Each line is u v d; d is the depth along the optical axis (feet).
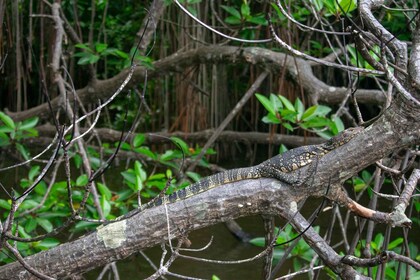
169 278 29.14
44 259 14.48
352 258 12.80
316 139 33.42
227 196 14.07
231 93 43.60
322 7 19.80
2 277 14.74
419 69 12.92
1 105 41.39
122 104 46.16
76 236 30.83
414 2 27.07
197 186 15.37
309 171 13.91
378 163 15.85
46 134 34.40
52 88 33.88
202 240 33.88
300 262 29.45
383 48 12.59
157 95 43.45
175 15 36.63
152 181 25.50
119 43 44.19
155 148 40.68
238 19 27.66
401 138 13.35
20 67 33.68
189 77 39.01
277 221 34.14
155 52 39.45
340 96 27.32
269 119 23.61
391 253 12.24
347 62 16.98
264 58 29.22
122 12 45.27
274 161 15.01
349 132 14.94
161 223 14.06
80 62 28.09
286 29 30.48
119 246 14.12
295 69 28.48
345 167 13.80
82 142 26.40
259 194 14.11
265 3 27.84
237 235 33.22
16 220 22.45
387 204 36.24
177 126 40.68
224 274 29.89
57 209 24.22
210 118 40.63
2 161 33.76
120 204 24.39
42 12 31.76
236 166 43.62
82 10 42.39
